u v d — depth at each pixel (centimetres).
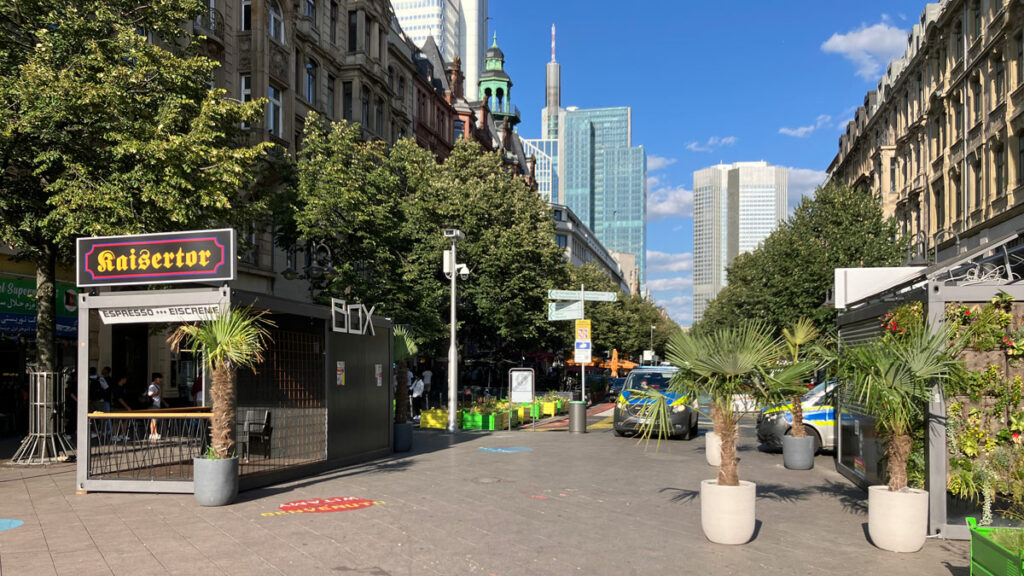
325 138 2253
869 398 705
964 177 3231
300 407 1195
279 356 1170
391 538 728
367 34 3769
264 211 1636
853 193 3616
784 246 3575
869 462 1006
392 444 1511
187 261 977
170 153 1265
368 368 1405
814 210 3619
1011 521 749
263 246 2756
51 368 1327
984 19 3000
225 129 1511
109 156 1283
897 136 4503
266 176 2486
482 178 3675
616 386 4025
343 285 2159
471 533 751
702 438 1875
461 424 2200
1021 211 2605
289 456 1174
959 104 3381
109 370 1825
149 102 1383
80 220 1198
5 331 1833
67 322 2002
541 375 5159
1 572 606
